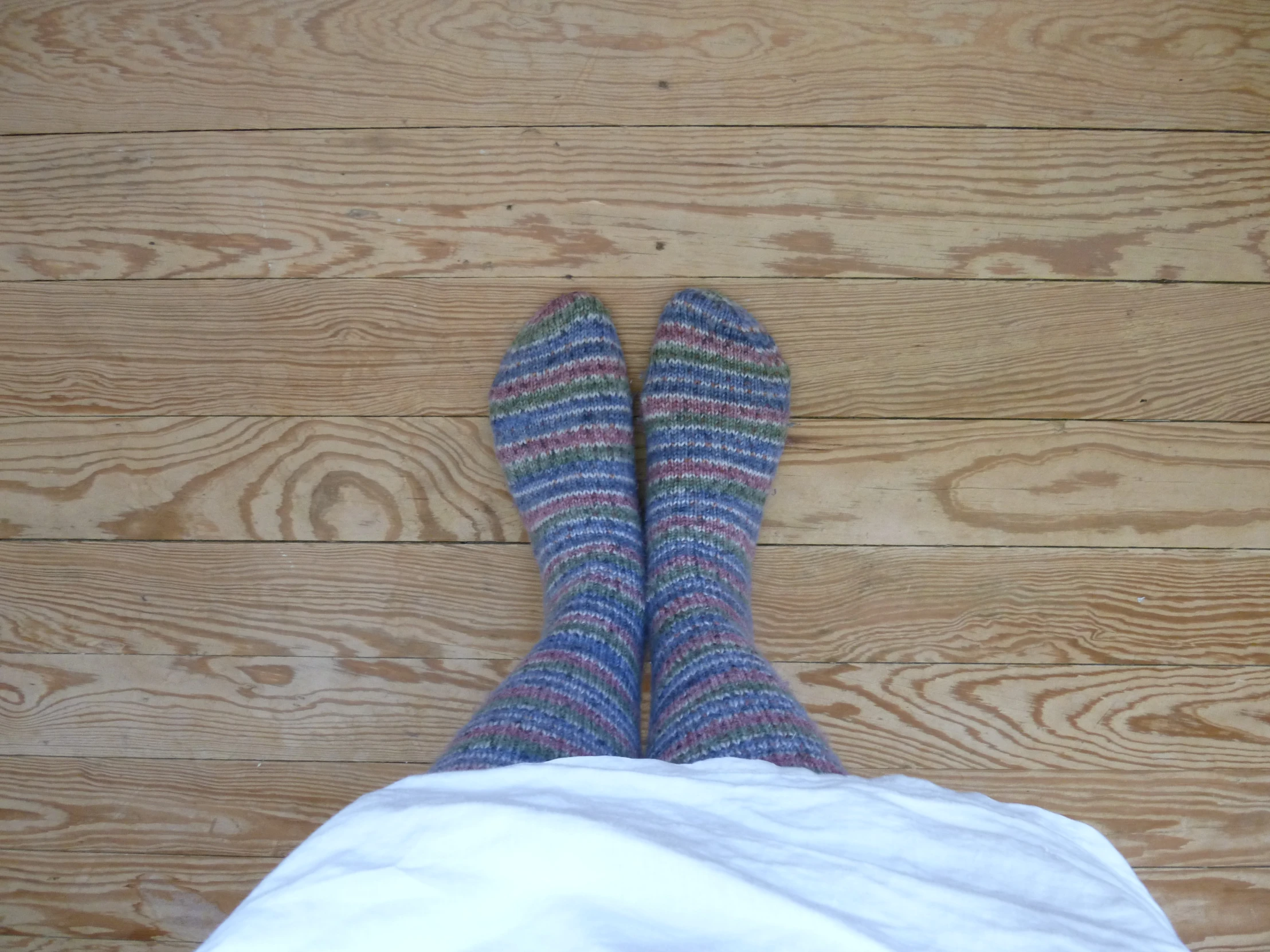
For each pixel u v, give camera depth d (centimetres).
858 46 84
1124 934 41
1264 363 87
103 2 85
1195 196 85
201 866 92
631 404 90
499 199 86
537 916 38
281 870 43
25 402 89
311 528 90
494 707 66
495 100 85
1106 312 87
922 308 87
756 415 88
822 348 88
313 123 86
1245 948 91
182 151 86
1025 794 91
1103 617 89
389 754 92
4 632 91
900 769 91
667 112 85
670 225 87
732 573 85
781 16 84
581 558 85
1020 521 89
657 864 39
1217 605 89
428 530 90
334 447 89
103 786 92
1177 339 87
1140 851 91
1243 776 90
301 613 91
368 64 85
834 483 90
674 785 47
